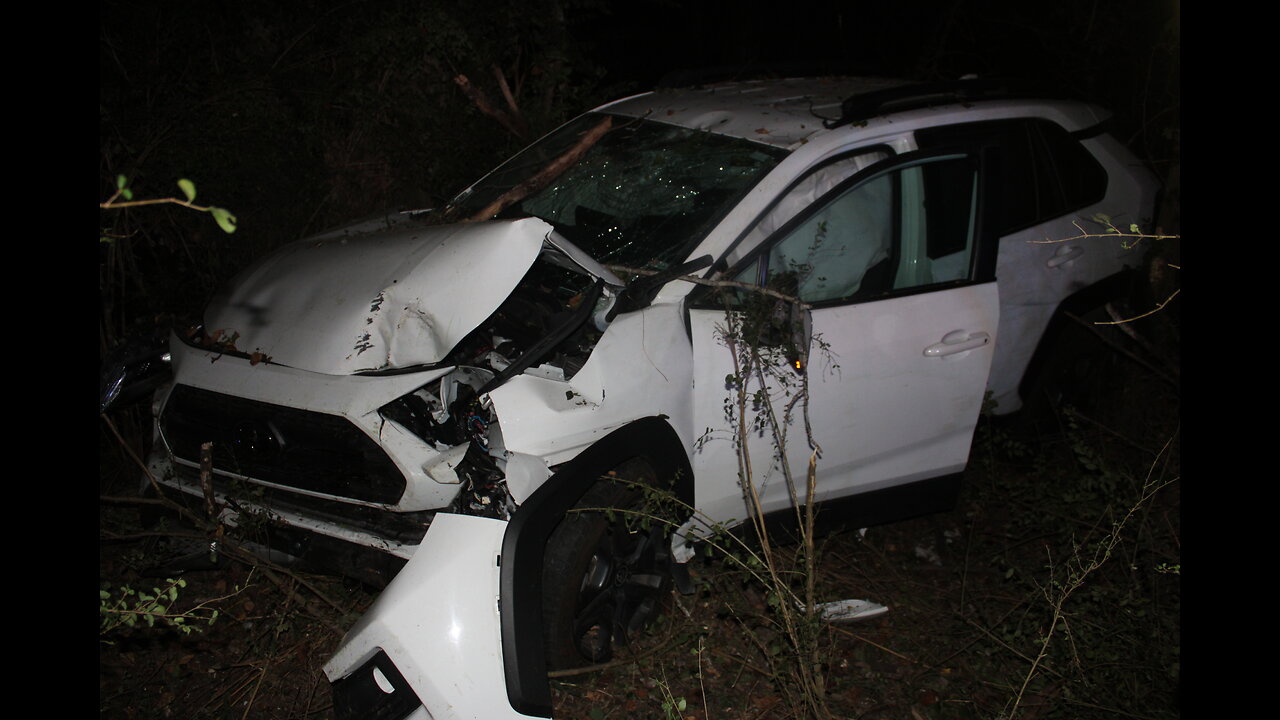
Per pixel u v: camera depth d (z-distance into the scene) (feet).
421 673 8.24
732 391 10.87
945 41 25.11
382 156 18.04
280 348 10.09
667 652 10.82
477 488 9.14
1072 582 10.44
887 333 11.66
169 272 16.29
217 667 10.64
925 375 12.01
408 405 9.46
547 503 9.02
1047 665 10.59
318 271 10.94
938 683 11.03
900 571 13.19
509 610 8.55
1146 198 15.29
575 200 13.21
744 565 10.05
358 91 17.48
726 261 11.10
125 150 15.02
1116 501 12.19
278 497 9.99
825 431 11.48
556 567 9.55
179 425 10.53
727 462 11.02
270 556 9.97
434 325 9.79
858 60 17.25
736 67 16.21
